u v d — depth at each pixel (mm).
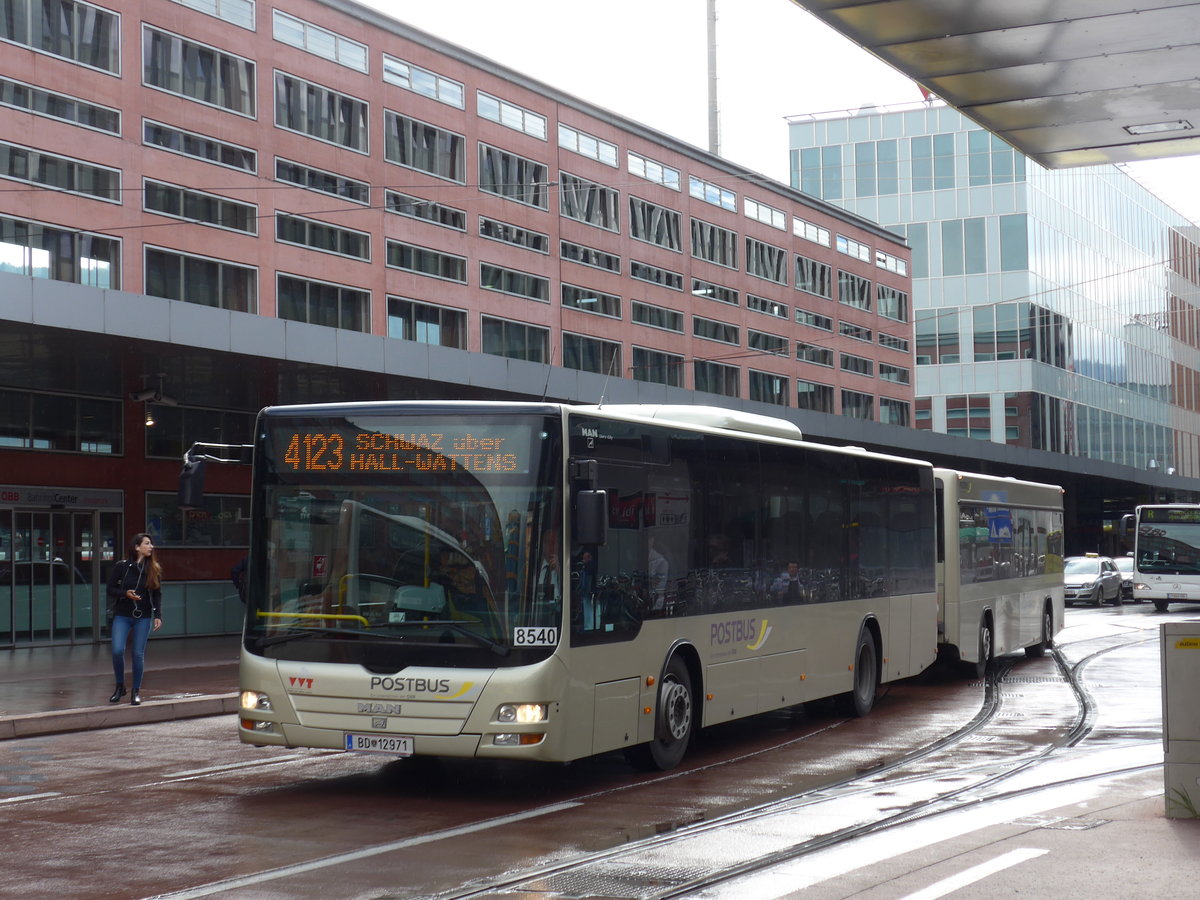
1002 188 73750
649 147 52750
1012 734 13953
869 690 15883
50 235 29984
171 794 10219
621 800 9992
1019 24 11312
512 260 44969
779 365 60406
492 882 7270
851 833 8508
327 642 10055
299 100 36812
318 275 37094
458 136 42812
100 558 29219
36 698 16344
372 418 10281
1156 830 8344
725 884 7176
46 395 28422
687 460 11859
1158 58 12070
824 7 11016
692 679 11922
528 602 9797
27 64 29703
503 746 9656
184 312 23969
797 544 14039
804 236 63000
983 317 73625
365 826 8945
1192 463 95188
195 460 10633
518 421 10039
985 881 7043
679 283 54094
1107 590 45562
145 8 32438
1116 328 84062
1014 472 57781
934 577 18328
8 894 7059
